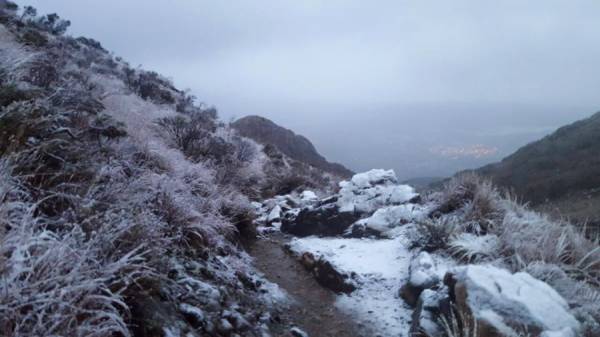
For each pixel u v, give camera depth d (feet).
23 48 25.26
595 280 14.07
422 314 12.44
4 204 8.71
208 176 24.75
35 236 7.82
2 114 11.80
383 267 18.07
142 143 22.66
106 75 46.62
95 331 6.68
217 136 41.93
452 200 21.47
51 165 12.77
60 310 6.70
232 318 11.30
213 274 14.10
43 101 15.29
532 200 60.80
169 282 11.27
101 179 13.80
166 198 15.90
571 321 10.43
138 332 8.46
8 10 49.83
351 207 24.77
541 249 15.26
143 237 10.64
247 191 33.19
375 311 14.85
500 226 17.80
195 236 16.22
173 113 42.91
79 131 16.90
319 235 24.04
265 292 15.29
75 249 8.00
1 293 6.48
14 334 6.19
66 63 35.65
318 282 17.38
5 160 10.55
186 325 9.49
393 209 22.94
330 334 13.26
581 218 37.27
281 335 12.31
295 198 33.96
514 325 10.14
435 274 14.94
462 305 11.03
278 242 23.08
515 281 11.59
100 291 7.91
